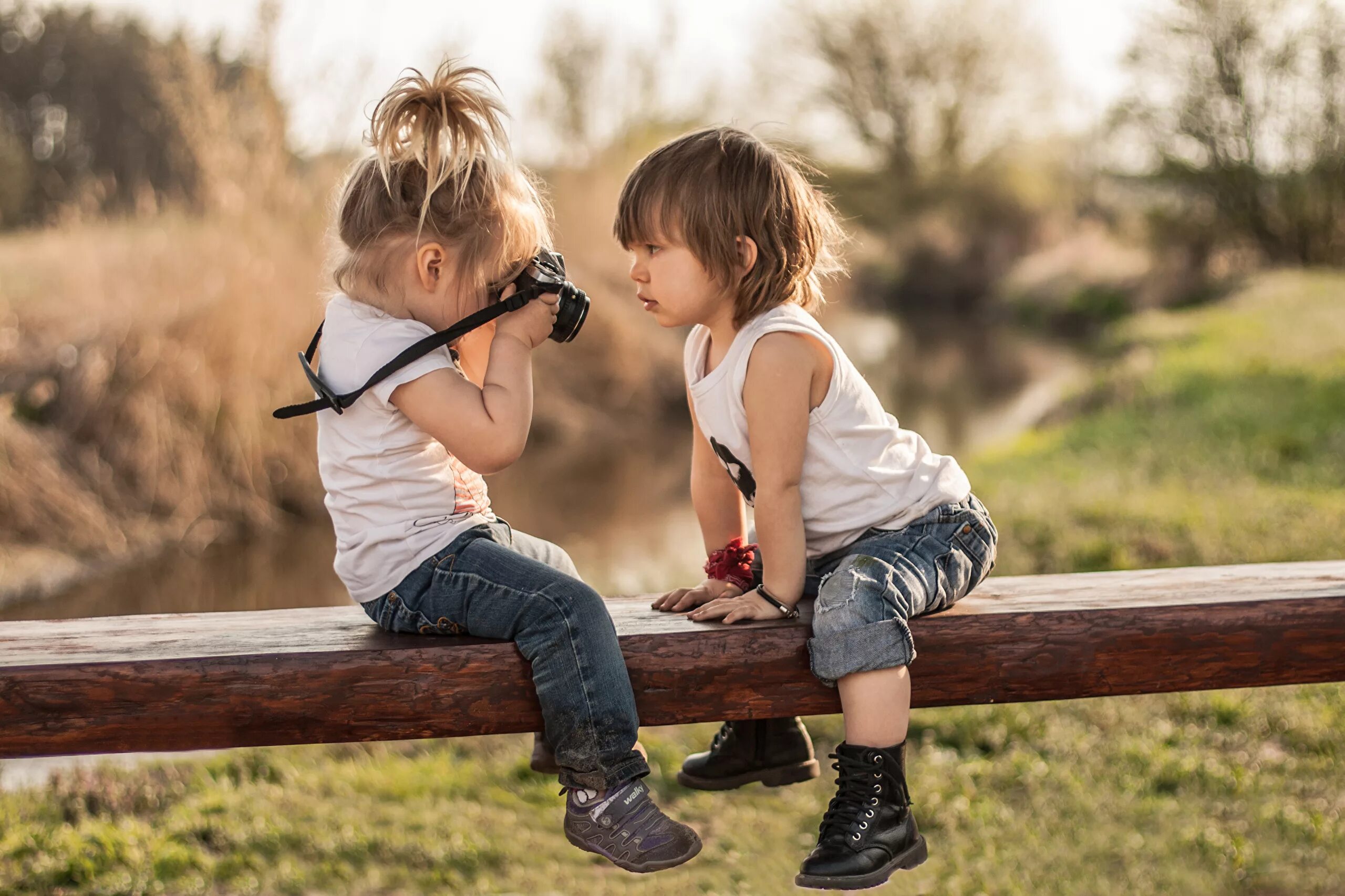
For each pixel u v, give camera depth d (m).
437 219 1.75
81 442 6.88
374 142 1.78
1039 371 15.20
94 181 8.44
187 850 2.76
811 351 1.81
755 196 1.80
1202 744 3.32
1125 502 6.00
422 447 1.78
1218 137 19.34
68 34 15.14
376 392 1.71
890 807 1.70
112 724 1.63
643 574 5.62
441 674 1.68
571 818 1.67
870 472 1.87
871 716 1.70
